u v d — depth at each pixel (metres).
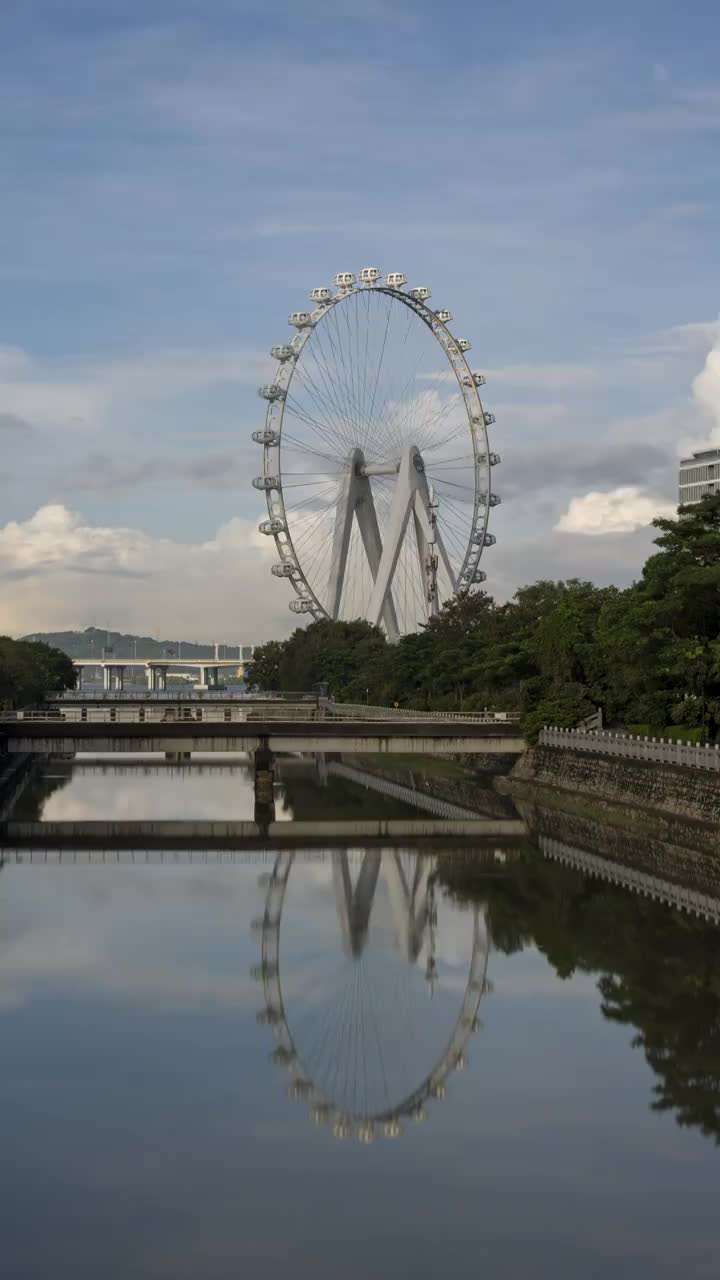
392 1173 43.19
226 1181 42.47
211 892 88.44
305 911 82.19
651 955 70.00
